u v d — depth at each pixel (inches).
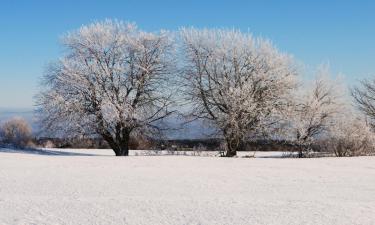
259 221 363.6
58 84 1525.6
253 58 1509.6
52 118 1518.2
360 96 1712.6
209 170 872.9
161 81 1594.5
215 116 1513.3
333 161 1133.1
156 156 1264.8
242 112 1451.8
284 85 1512.1
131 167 906.1
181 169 880.9
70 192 524.4
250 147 1581.0
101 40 1553.9
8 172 762.2
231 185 641.6
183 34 1563.7
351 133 1509.6
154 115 1593.3
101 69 1518.2
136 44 1565.0
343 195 548.4
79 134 1534.2
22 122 2044.8
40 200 446.6
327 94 1640.0
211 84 1525.6
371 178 767.7
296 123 1515.7
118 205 424.5
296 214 394.3
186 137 1582.2
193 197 497.0
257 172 848.9
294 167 965.8
